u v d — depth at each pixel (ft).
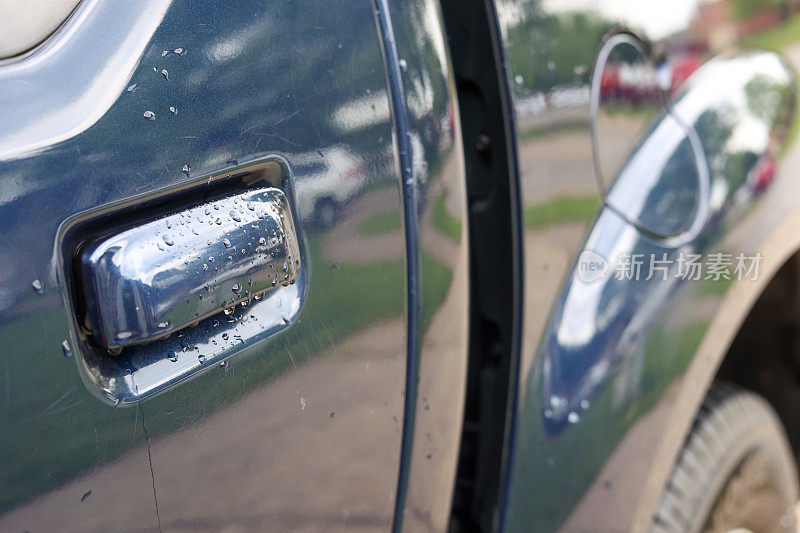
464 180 3.30
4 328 2.14
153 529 2.49
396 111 3.03
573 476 3.96
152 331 2.36
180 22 2.52
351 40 2.90
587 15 3.74
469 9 3.43
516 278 3.61
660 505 4.71
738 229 4.38
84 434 2.30
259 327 2.69
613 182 3.96
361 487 3.10
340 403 2.95
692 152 4.22
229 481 2.66
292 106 2.74
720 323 4.39
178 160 2.48
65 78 2.31
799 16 4.99
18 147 2.19
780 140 4.58
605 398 3.93
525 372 3.70
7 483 2.17
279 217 2.68
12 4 2.24
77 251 2.31
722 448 4.96
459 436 3.52
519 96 3.45
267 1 2.70
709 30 4.44
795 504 5.72
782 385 6.07
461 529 4.03
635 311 3.98
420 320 3.17
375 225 2.98
